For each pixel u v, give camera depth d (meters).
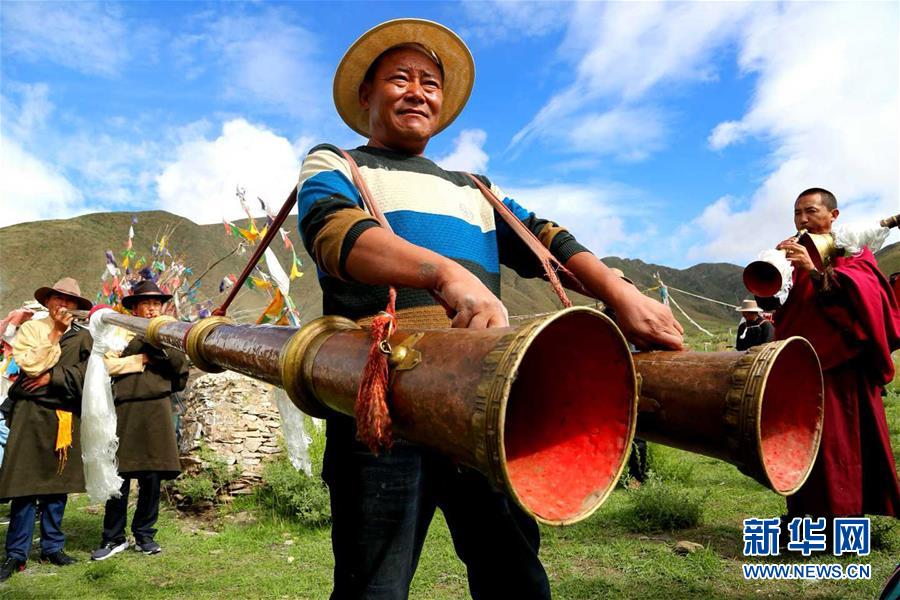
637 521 5.07
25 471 4.67
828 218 4.25
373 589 1.57
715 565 4.03
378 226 1.27
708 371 1.09
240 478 6.29
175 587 4.29
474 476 1.69
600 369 0.94
